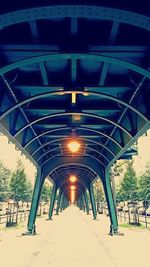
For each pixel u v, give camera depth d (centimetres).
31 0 442
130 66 599
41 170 1845
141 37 598
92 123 1216
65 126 1205
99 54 584
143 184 6875
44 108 1009
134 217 2814
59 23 561
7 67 586
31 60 586
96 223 2753
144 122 839
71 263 909
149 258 975
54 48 594
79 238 1650
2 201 8756
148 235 1716
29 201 10444
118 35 598
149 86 770
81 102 1025
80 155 1902
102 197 9150
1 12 438
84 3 435
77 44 586
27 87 810
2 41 590
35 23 521
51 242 1466
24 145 1184
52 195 3494
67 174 3447
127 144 1075
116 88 822
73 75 741
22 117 1109
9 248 1202
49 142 1398
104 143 1566
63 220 3388
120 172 4312
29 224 1764
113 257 996
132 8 445
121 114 1025
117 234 1719
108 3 440
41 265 874
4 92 809
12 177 7894
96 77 814
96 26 573
